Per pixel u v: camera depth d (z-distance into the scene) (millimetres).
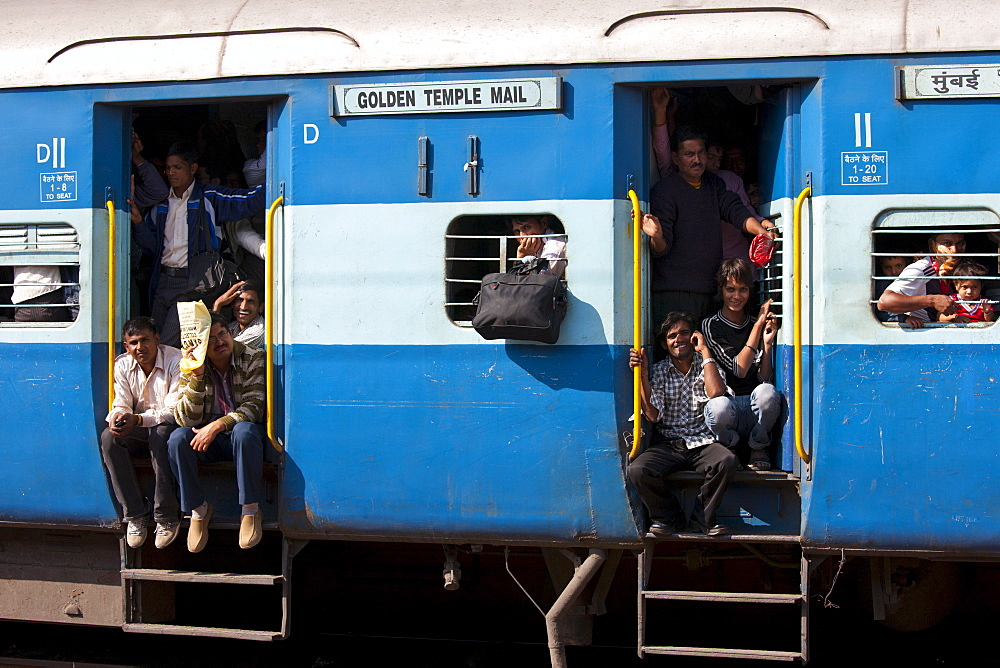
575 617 4621
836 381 4254
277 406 4664
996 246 4543
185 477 4555
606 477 4387
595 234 4395
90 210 4750
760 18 4344
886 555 4297
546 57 4414
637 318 4336
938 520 4203
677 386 4484
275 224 4668
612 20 4426
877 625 5270
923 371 4207
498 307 4223
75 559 4926
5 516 4863
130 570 4734
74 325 4770
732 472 4270
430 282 4512
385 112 4531
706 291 4719
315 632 5496
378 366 4547
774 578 4832
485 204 4473
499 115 4461
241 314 4930
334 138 4582
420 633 5457
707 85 4410
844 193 4258
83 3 5012
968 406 4184
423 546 5480
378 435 4547
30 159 4809
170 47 4719
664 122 4695
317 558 5590
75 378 4758
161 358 4770
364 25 4598
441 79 4492
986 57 4188
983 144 4195
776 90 4598
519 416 4441
